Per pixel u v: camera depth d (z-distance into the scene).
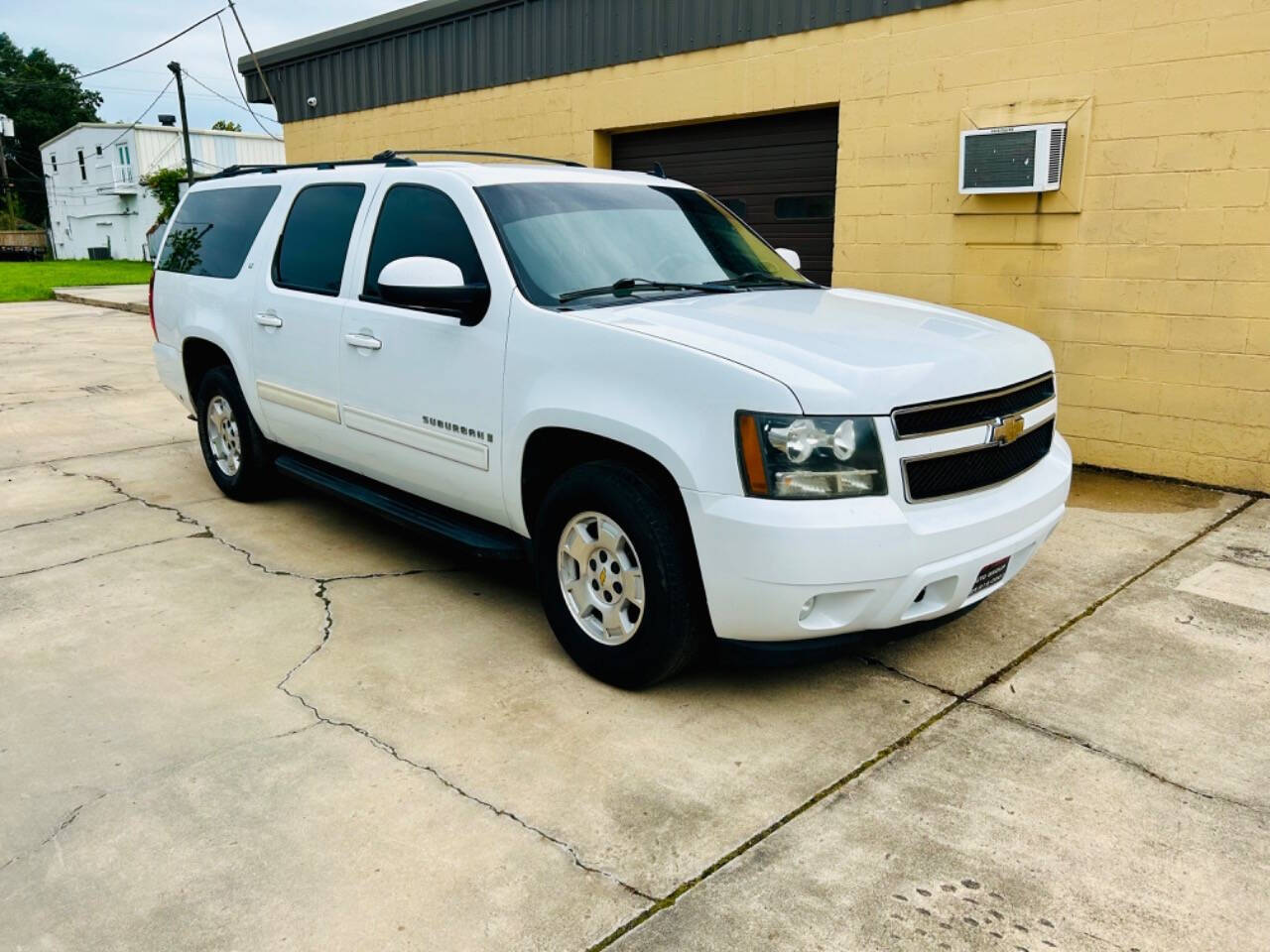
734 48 7.98
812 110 7.85
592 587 3.72
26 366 11.68
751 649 3.30
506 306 3.87
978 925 2.47
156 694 3.64
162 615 4.35
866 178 7.39
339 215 4.91
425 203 4.41
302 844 2.78
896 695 3.66
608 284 4.06
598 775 3.12
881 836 2.82
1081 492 6.21
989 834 2.84
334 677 3.77
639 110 8.77
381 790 3.03
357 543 5.31
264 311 5.25
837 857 2.73
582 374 3.56
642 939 2.43
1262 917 2.51
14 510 5.89
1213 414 6.16
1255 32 5.64
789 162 8.11
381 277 3.99
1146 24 5.99
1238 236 5.89
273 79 13.02
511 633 4.18
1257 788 3.07
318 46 11.94
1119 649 4.03
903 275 7.34
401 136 11.30
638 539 3.41
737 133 8.41
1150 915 2.51
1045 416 3.84
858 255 7.55
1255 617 4.31
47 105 78.62
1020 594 4.58
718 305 3.90
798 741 3.33
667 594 3.37
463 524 4.40
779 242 8.31
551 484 3.96
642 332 3.45
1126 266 6.33
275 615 4.35
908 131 7.11
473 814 2.91
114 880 2.64
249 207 5.68
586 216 4.33
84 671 3.82
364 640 4.10
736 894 2.58
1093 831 2.85
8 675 3.79
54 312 19.20
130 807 2.95
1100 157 6.29
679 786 3.06
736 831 2.85
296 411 5.15
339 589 4.65
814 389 3.09
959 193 6.91
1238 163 5.81
